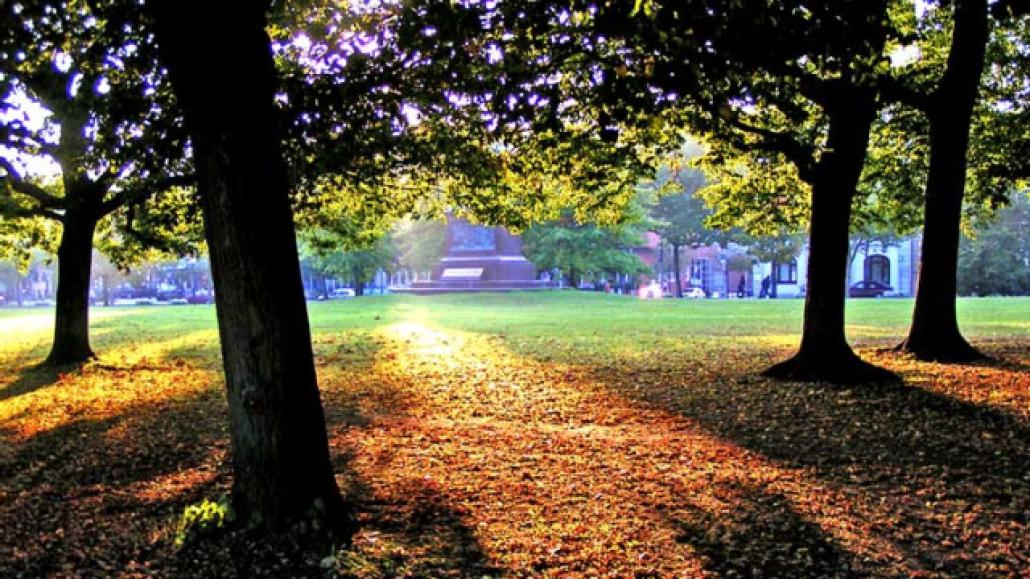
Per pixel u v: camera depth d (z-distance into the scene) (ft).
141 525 18.89
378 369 47.67
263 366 16.89
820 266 38.93
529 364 48.70
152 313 128.06
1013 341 55.67
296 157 35.19
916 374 38.27
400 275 282.97
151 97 29.89
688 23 18.57
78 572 16.28
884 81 37.04
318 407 17.63
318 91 29.22
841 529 18.06
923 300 44.70
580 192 49.24
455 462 24.04
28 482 23.18
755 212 56.39
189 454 26.00
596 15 19.72
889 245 208.03
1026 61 52.29
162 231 52.75
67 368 48.21
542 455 24.90
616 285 239.71
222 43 15.97
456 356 54.08
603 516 19.02
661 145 40.73
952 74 42.16
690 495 20.62
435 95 29.48
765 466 23.44
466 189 50.65
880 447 25.23
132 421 31.73
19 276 240.32
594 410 33.01
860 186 63.10
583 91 28.76
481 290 149.38
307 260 206.69
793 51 19.06
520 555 16.66
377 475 22.53
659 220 174.19
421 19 23.84
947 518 18.63
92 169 39.47
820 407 31.81
